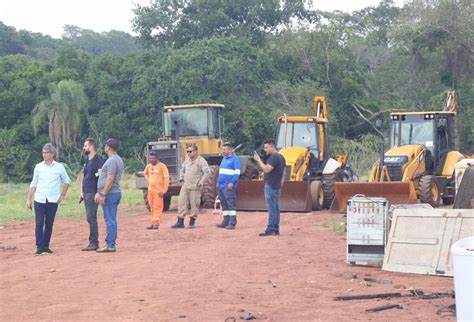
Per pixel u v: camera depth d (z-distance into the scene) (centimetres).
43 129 6391
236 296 1087
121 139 6250
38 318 983
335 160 2833
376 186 2386
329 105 6012
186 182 2002
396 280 1205
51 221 1584
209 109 2933
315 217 2252
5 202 3328
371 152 5034
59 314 999
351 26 7700
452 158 2708
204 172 1992
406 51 6494
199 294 1103
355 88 6200
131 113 6262
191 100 5844
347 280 1212
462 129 5644
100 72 6544
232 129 5791
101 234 1933
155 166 2030
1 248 1700
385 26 8500
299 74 6256
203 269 1315
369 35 7531
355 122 6203
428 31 5694
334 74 6241
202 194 2623
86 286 1185
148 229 2009
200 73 5878
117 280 1227
